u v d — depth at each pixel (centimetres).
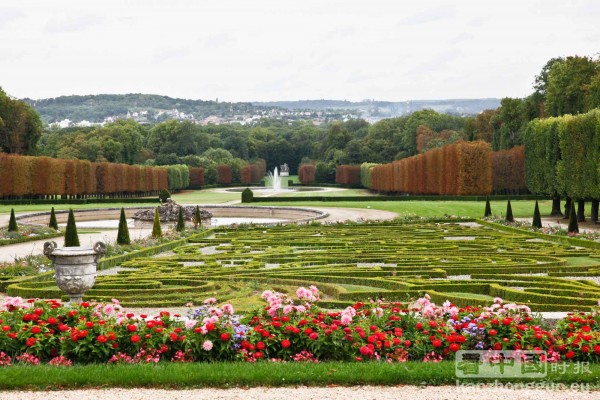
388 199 9425
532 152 7138
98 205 9594
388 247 4128
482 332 1529
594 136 5822
